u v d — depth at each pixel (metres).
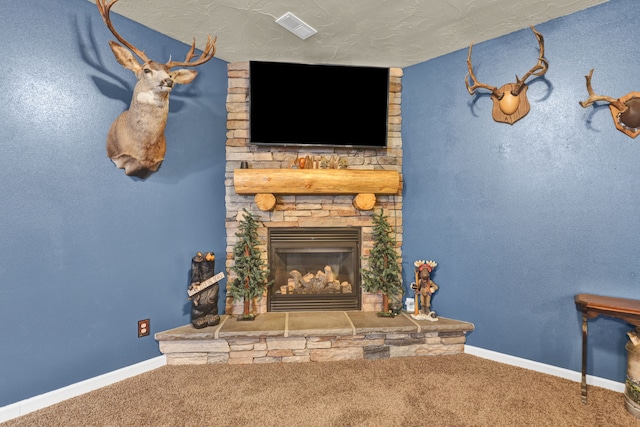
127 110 2.16
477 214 2.53
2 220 1.74
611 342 2.03
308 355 2.43
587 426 1.66
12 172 1.76
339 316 2.69
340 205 2.87
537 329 2.28
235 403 1.87
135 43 2.20
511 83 2.35
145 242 2.29
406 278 2.89
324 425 1.67
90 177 2.03
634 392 1.75
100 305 2.08
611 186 2.03
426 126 2.77
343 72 2.73
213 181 2.70
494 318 2.46
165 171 2.39
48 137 1.87
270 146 2.79
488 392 1.98
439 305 2.72
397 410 1.79
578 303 1.93
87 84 2.00
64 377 1.94
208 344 2.37
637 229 1.95
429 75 2.75
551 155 2.21
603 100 1.95
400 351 2.50
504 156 2.40
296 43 2.47
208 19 2.17
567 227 2.17
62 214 1.92
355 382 2.10
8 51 1.73
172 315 2.44
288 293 2.86
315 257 3.08
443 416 1.74
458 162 2.61
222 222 2.77
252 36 2.38
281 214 2.82
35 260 1.84
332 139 2.75
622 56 1.97
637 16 1.92
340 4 2.00
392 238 2.85
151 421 1.70
